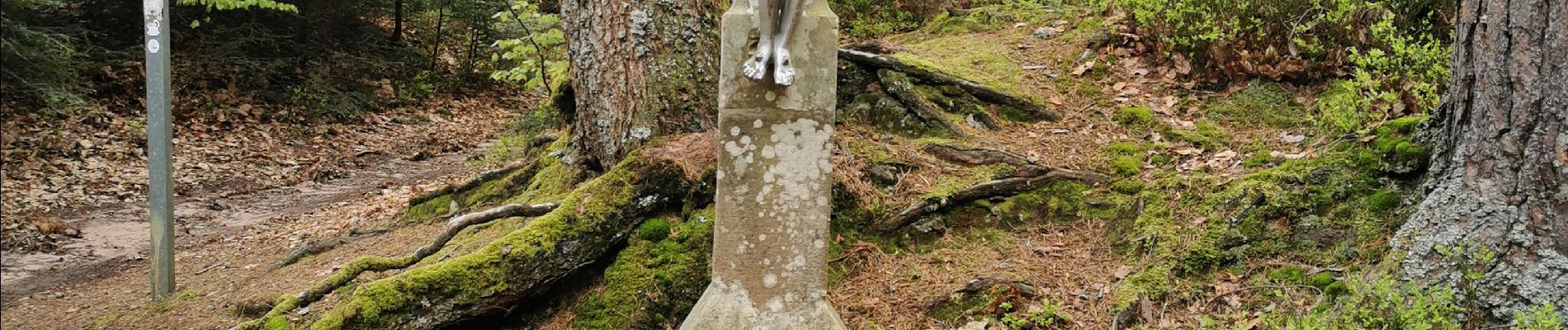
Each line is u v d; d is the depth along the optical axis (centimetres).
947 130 564
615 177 465
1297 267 409
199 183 952
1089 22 693
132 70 1232
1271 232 429
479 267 424
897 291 446
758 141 339
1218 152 520
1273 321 368
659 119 507
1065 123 573
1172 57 615
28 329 493
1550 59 331
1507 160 345
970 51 679
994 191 495
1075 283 435
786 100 337
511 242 434
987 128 574
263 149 1123
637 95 507
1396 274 365
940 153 534
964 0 872
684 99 510
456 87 1584
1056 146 543
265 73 1313
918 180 511
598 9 511
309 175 1038
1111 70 629
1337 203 428
